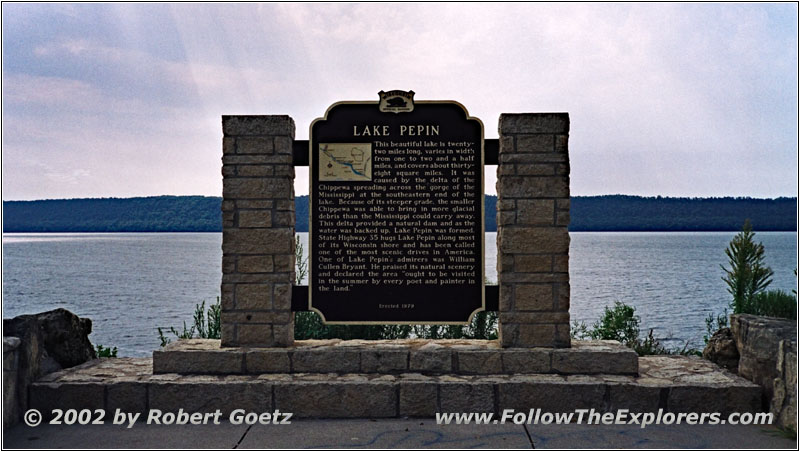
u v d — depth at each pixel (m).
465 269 8.48
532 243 8.36
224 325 8.48
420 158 8.49
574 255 73.62
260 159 8.52
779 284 36.69
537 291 8.34
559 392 7.76
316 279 8.52
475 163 8.48
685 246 103.19
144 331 19.64
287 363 8.28
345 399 7.83
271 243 8.50
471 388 7.79
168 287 36.12
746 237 12.70
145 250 88.62
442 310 8.47
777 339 7.60
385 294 8.50
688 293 31.23
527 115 8.39
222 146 8.55
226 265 8.52
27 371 7.77
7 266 55.41
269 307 8.48
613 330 12.14
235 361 8.27
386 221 8.50
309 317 11.33
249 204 8.51
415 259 8.48
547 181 8.36
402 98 8.52
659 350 11.73
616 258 67.56
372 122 8.53
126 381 7.90
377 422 7.66
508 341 8.33
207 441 7.06
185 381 7.93
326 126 8.55
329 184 8.52
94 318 22.72
